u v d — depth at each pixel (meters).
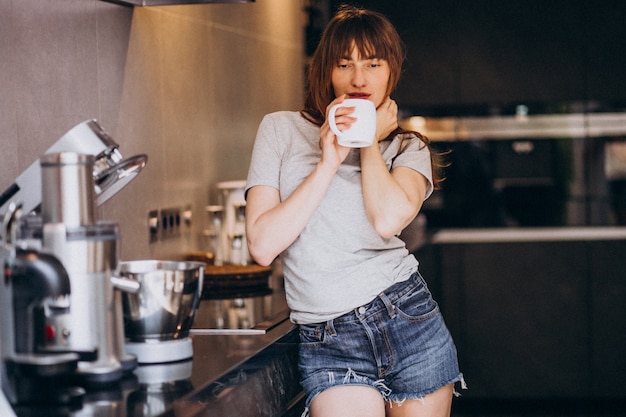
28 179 1.71
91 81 2.66
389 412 2.22
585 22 5.38
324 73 2.18
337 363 2.12
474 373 5.34
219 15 3.77
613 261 5.25
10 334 1.56
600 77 5.39
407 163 2.18
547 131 5.66
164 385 1.70
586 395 5.28
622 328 5.25
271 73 4.47
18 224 1.62
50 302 1.62
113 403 1.56
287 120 2.22
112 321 1.71
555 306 5.29
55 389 1.56
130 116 2.92
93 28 2.68
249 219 2.13
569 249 5.27
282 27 4.67
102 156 1.80
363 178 2.08
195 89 3.49
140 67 3.00
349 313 2.09
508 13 5.42
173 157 3.26
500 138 5.70
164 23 3.20
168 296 1.89
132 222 2.92
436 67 5.49
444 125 5.71
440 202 5.77
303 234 2.11
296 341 2.35
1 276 1.56
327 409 2.09
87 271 1.64
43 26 2.39
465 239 5.34
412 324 2.12
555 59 5.41
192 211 3.44
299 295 2.13
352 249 2.10
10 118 2.22
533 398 5.33
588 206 5.65
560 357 5.30
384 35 2.14
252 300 2.81
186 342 1.94
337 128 1.95
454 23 5.46
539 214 5.70
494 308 5.32
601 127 5.61
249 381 1.97
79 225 1.63
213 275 3.01
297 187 2.12
